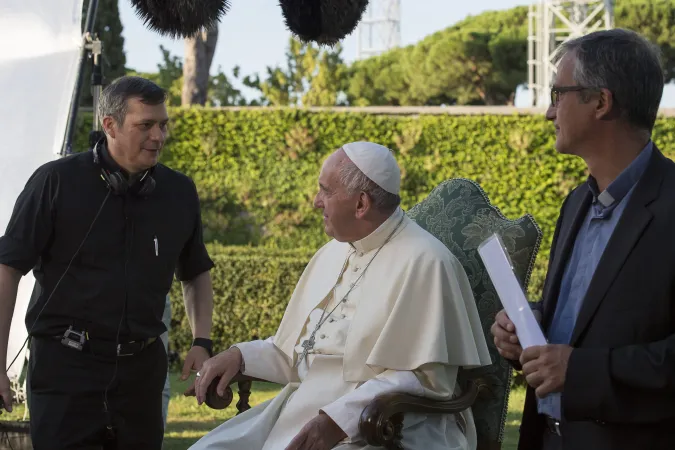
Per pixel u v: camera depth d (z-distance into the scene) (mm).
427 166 11195
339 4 3246
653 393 2107
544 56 18672
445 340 3088
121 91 3320
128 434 3439
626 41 2258
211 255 10234
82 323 3355
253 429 3328
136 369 3432
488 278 3502
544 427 2441
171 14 3111
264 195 11773
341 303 3328
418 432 3082
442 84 26297
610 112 2258
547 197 10828
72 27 4809
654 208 2170
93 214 3363
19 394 4586
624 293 2156
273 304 10086
